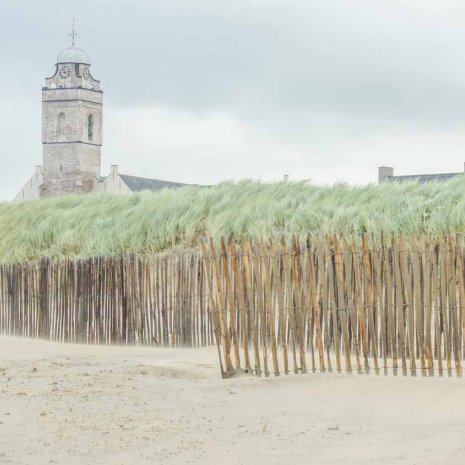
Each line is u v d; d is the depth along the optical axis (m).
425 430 10.17
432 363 13.16
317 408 11.60
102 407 11.86
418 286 13.27
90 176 162.38
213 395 12.66
